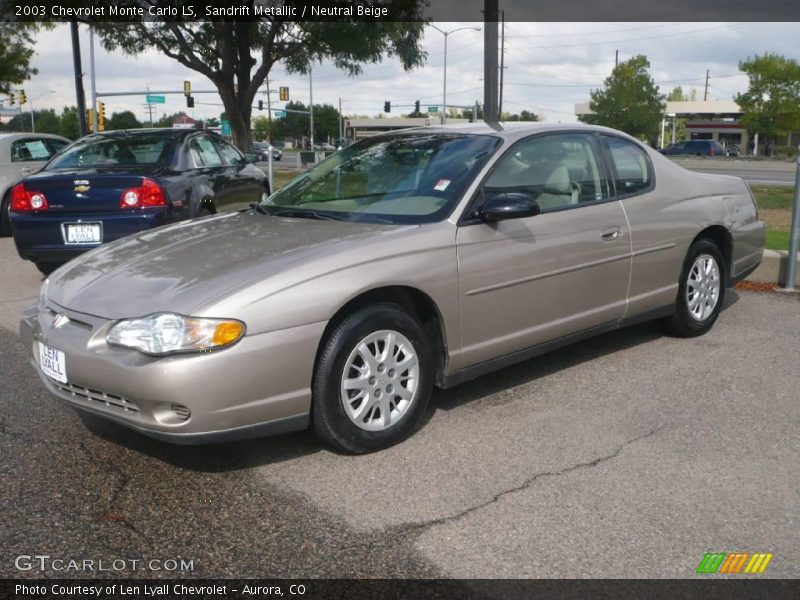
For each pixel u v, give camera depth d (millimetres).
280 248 3744
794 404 4367
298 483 3465
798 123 53844
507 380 4797
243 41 19453
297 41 20016
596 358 5211
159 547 2961
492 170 4277
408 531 3055
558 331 4543
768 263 7379
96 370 3365
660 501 3268
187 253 3850
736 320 6156
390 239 3807
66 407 4395
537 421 4141
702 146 46094
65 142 13195
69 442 3916
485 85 12148
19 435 4004
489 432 4000
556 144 4715
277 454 3760
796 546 2928
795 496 3307
